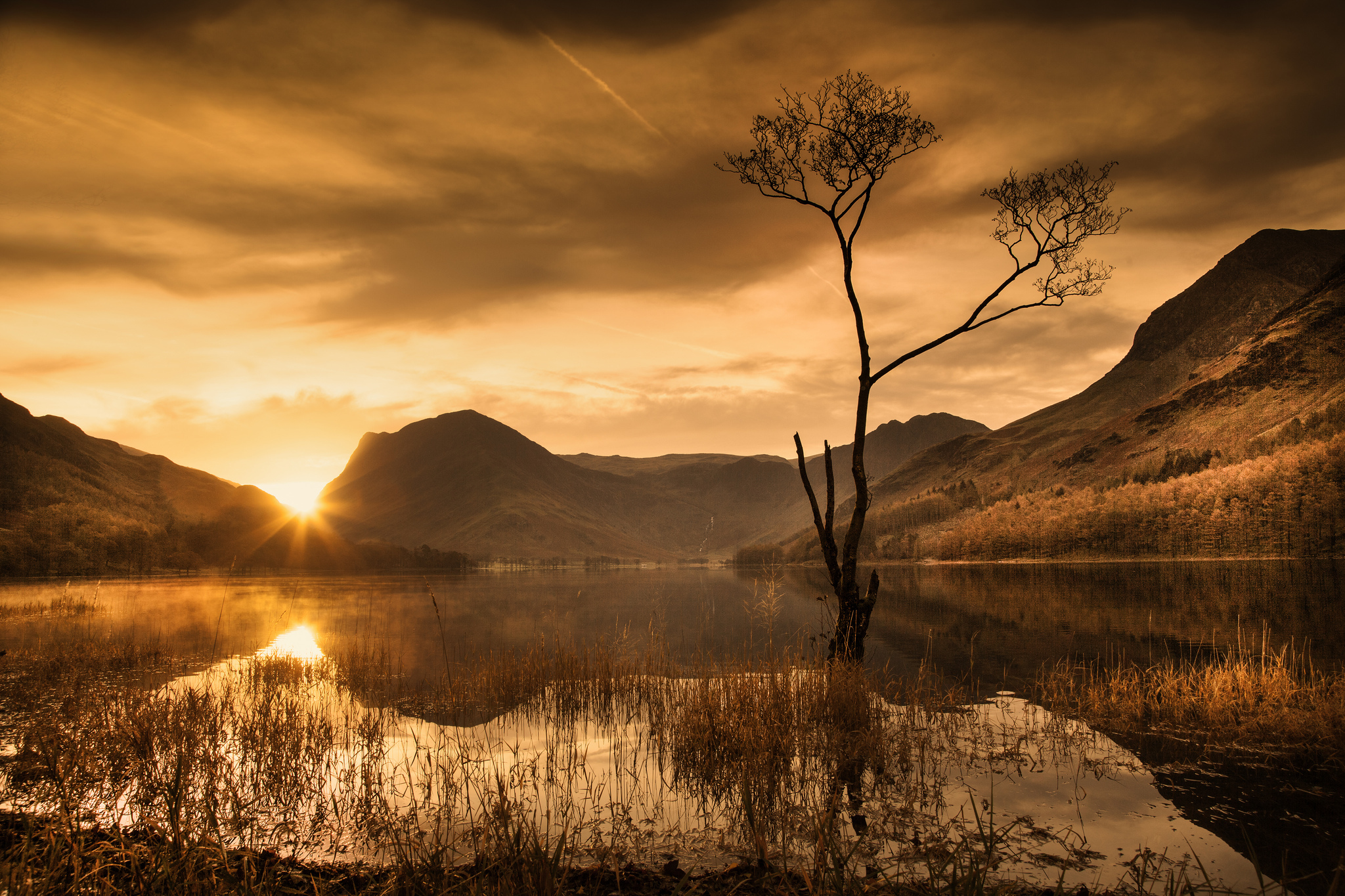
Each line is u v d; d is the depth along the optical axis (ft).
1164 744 37.32
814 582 318.45
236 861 21.85
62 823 21.81
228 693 47.67
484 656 81.20
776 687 41.34
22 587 281.13
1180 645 82.17
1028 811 27.99
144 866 20.36
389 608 182.60
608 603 212.43
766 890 19.94
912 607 159.22
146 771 31.14
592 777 33.60
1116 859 23.40
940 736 39.75
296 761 34.65
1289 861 22.93
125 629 116.37
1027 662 73.36
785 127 53.06
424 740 41.57
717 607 182.60
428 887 19.03
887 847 24.57
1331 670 58.03
